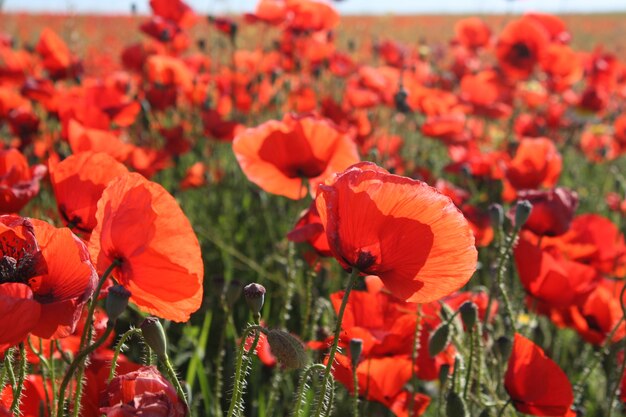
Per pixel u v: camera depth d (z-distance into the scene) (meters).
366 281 2.30
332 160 2.77
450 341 2.33
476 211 3.33
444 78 7.52
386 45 7.48
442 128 5.10
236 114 6.46
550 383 2.03
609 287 2.71
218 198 5.47
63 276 1.43
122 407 1.26
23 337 1.27
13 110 4.40
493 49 7.50
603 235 3.15
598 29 22.36
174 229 1.39
